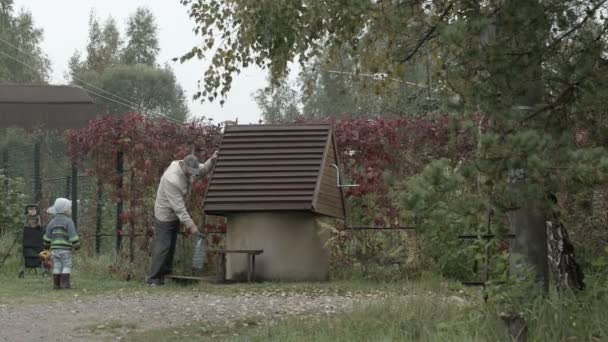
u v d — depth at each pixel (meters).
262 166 16.72
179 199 16.55
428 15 9.61
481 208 7.89
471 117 8.18
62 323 11.82
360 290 15.08
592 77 8.33
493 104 8.09
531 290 9.30
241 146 17.00
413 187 7.66
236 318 12.04
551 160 7.62
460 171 7.74
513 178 8.02
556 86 8.43
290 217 16.66
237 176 16.69
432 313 10.12
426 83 12.27
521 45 8.27
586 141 8.80
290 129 17.09
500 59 8.15
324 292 14.95
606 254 11.41
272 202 16.39
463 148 16.66
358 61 14.25
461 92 8.21
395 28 9.83
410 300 10.55
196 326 11.41
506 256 9.98
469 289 11.29
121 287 16.12
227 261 16.98
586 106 8.41
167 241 16.64
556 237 10.17
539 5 8.26
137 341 10.54
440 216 7.82
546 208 8.03
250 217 16.70
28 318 12.23
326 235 17.00
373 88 15.02
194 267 16.80
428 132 17.30
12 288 15.94
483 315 9.30
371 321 10.12
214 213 16.77
